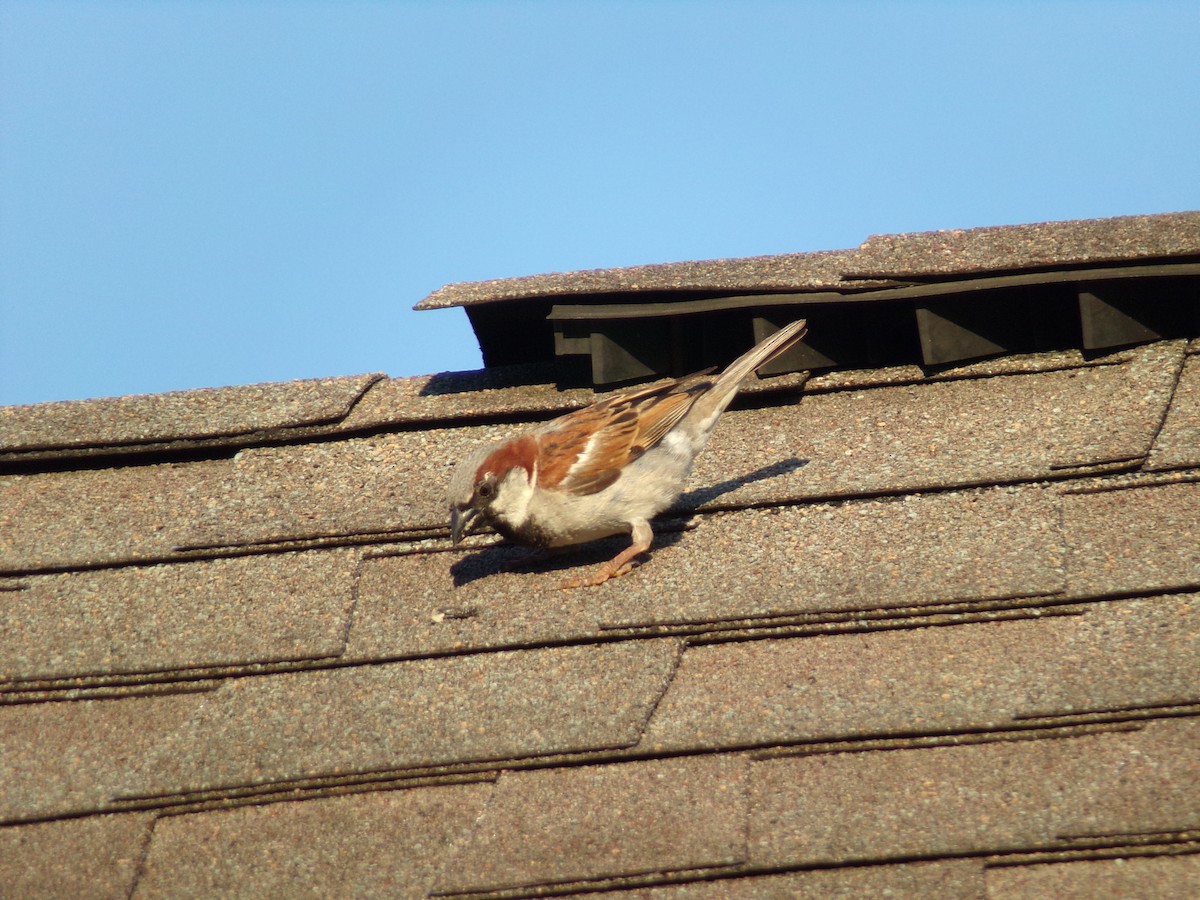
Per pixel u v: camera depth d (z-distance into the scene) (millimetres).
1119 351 10516
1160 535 8445
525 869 6969
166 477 10984
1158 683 7293
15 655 8977
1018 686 7504
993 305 10797
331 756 7840
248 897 7195
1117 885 6391
